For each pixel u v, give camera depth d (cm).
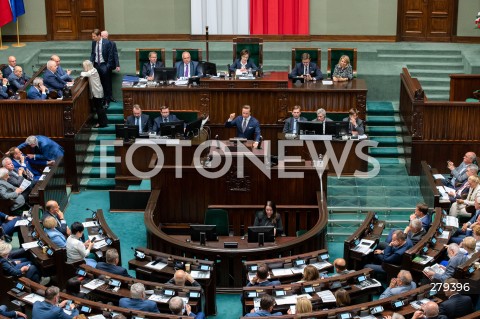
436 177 2939
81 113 3291
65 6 4047
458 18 3997
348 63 3391
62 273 2392
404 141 3325
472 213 2727
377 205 2984
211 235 2527
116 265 2325
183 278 2194
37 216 2580
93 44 3528
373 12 4019
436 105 3109
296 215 2895
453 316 2094
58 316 2005
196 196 2914
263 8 4028
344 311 2020
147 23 4088
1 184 2747
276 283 2220
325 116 3203
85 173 3275
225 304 2464
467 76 3412
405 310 2088
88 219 2667
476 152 3161
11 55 3794
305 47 3850
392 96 3666
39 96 3169
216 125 3322
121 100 3669
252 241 2514
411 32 4056
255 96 3288
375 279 2414
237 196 2903
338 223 2920
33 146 2983
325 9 4038
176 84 3331
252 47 3509
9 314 2058
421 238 2497
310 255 2380
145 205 3048
